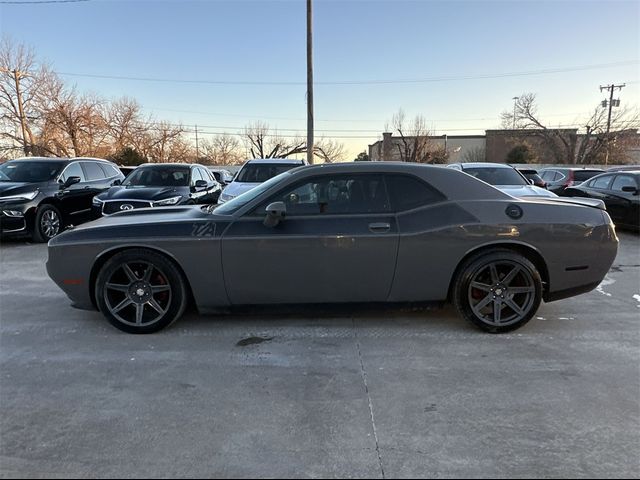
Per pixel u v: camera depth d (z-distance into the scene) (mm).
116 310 4148
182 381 3287
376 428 2705
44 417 2822
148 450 2498
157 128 51031
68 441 2576
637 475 2289
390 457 2438
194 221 4148
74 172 10359
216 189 11555
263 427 2713
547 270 4188
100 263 4172
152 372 3430
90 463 2391
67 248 4105
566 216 4180
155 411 2889
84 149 41188
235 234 4027
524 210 4160
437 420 2785
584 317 4676
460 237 4043
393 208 4133
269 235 4008
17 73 38000
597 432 2654
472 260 4102
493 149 62344
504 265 4117
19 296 5449
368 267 4055
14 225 8680
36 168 9875
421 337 4105
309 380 3307
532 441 2570
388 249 4027
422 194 4176
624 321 4555
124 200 8758
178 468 2350
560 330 4301
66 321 4547
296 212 4113
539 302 4160
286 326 4363
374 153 79062
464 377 3344
